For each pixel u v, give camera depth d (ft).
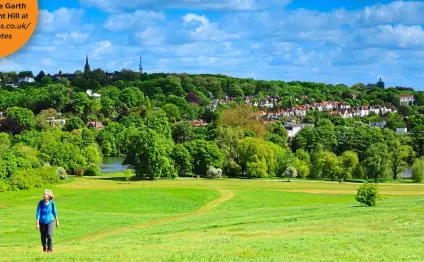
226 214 279.08
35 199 370.53
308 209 273.54
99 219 274.77
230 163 565.94
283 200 371.97
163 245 142.72
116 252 126.72
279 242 138.82
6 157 443.73
